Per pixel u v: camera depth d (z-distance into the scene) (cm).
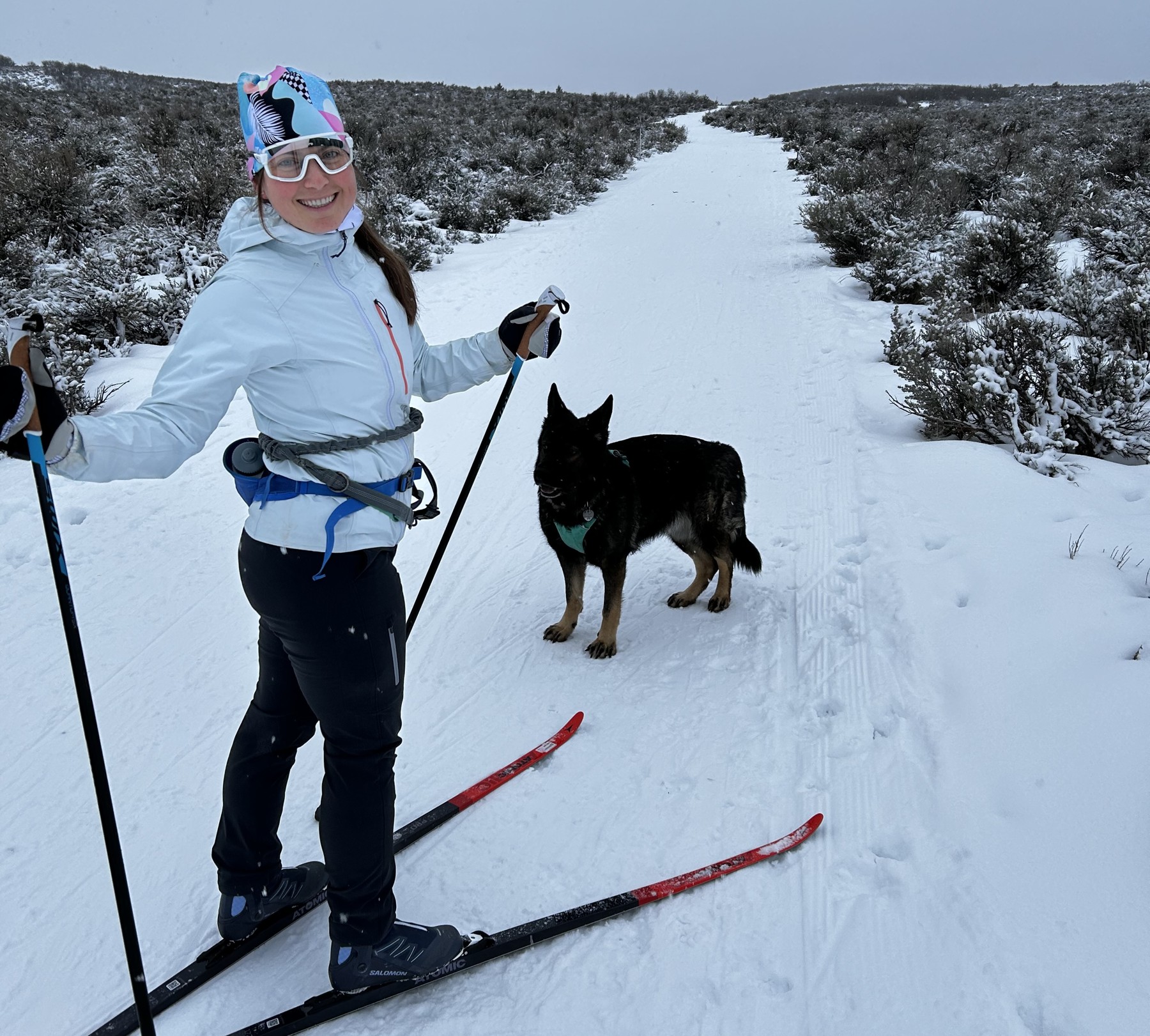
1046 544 434
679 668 396
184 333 186
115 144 1817
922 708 342
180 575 491
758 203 1925
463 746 346
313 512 198
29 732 358
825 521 530
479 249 1518
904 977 231
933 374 659
